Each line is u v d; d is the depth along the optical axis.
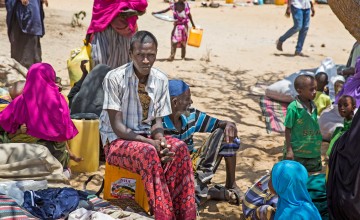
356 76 7.05
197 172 4.94
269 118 7.94
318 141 5.81
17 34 8.68
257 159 6.37
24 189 4.57
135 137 4.32
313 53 13.28
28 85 5.12
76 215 4.16
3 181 4.63
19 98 5.17
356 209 3.90
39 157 4.79
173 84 4.75
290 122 5.64
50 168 4.86
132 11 6.99
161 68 10.72
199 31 11.96
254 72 10.88
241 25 17.22
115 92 4.36
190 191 4.33
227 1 22.20
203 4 21.25
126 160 4.27
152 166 4.13
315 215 3.93
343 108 5.87
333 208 4.12
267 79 10.32
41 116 5.10
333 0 3.87
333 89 8.50
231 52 12.86
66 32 13.02
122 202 4.53
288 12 12.74
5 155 4.75
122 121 4.40
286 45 14.19
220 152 5.04
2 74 7.46
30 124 5.10
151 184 4.13
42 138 5.12
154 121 4.55
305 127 5.71
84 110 5.95
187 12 11.41
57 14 15.27
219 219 4.84
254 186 4.72
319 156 5.89
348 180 3.96
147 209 4.47
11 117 5.13
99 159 6.06
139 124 4.48
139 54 4.24
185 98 4.75
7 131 5.15
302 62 12.13
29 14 8.55
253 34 15.73
